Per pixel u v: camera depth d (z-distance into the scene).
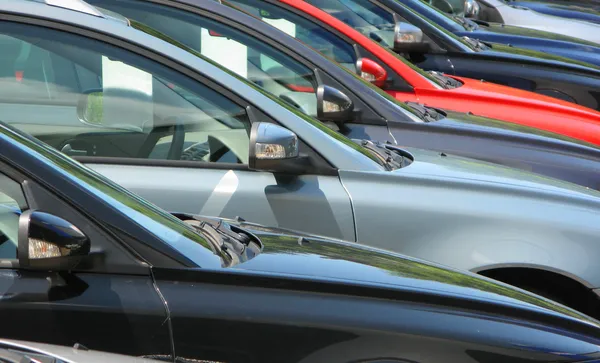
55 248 4.72
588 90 16.42
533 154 10.84
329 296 5.20
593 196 8.67
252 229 6.79
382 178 8.00
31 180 5.00
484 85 14.36
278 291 5.15
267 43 10.30
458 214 7.85
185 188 7.71
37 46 7.76
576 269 7.78
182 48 8.09
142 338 4.88
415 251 7.78
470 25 21.31
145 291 4.98
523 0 29.83
